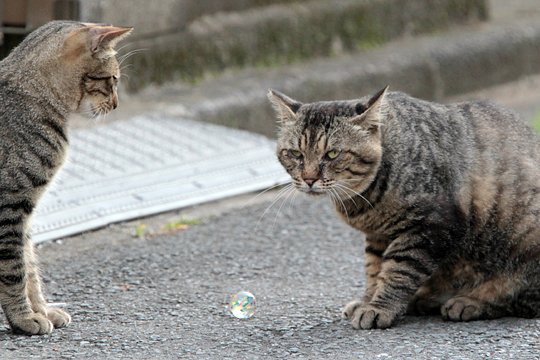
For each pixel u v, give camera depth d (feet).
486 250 32.27
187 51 57.21
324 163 31.86
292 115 32.91
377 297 31.63
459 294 33.04
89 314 32.53
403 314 32.30
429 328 31.37
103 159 46.83
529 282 32.07
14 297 30.25
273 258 39.19
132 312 32.81
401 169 31.24
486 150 32.48
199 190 44.88
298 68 60.54
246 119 55.57
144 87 55.57
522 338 30.09
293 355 28.66
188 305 33.60
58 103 31.42
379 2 65.41
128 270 37.14
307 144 32.09
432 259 31.45
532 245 31.86
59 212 41.39
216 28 58.59
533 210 31.96
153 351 28.94
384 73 61.72
